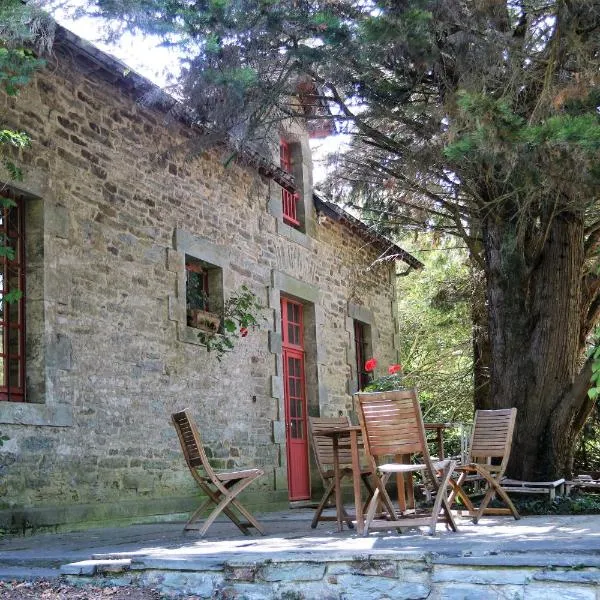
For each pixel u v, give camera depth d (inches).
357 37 259.6
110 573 167.9
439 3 255.6
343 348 492.1
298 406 446.6
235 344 378.9
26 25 236.1
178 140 352.8
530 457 344.8
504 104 227.3
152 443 314.3
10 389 258.7
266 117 298.2
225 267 377.1
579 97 239.1
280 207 436.8
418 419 203.9
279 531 243.1
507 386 352.5
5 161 258.1
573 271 349.4
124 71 303.6
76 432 276.5
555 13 274.1
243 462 372.8
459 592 146.3
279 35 265.7
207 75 263.4
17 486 249.4
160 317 327.9
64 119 288.8
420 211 410.0
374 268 556.1
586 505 314.0
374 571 151.9
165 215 339.3
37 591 160.9
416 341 750.5
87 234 293.1
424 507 320.5
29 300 269.0
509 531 207.0
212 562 160.7
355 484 217.2
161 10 241.9
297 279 444.8
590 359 339.9
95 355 289.6
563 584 138.7
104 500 285.4
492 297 360.2
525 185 269.7
